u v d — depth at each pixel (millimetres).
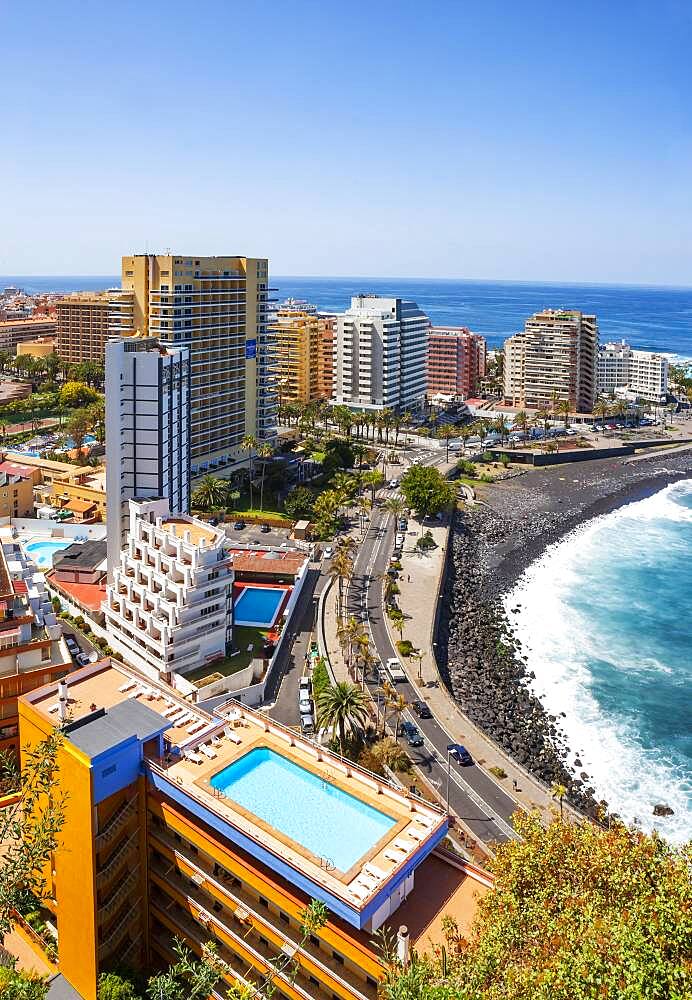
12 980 42781
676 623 176375
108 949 69875
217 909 67750
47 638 101500
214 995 65562
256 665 130250
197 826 66375
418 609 166125
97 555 166250
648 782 118688
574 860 51000
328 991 58750
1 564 112562
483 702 138000
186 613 126000
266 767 71625
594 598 189625
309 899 58219
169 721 72438
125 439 153500
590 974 38500
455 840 97375
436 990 41406
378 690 131125
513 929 46562
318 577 179500
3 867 38562
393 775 109125
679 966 37906
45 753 42938
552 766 120188
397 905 58656
